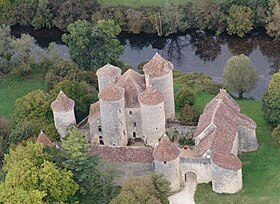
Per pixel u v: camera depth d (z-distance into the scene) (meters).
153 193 114.88
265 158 133.25
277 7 193.62
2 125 143.75
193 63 189.38
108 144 136.25
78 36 173.00
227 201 120.38
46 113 143.50
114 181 125.31
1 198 110.50
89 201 118.50
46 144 127.12
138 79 139.62
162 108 132.38
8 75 181.62
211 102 139.12
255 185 124.50
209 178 125.25
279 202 118.06
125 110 135.38
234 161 121.75
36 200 108.62
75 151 116.69
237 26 199.75
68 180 115.31
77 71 166.75
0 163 135.88
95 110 138.62
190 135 137.75
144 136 135.75
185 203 121.38
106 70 140.62
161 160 121.50
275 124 141.75
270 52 191.25
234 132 131.00
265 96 142.88
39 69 183.25
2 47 180.25
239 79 158.38
